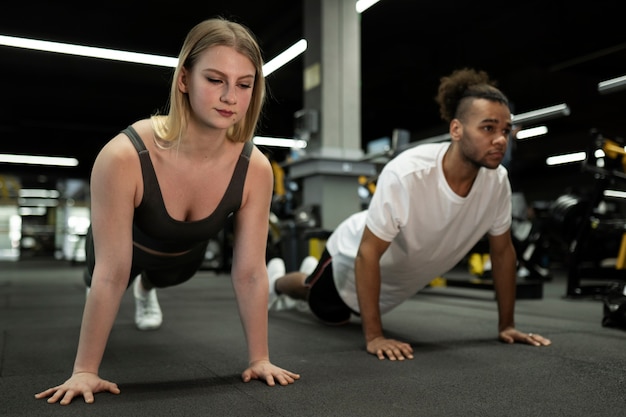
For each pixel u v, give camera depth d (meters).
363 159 4.31
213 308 2.84
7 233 16.89
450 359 1.48
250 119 1.14
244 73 1.03
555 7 6.79
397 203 1.56
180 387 1.19
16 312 2.67
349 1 4.65
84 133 12.39
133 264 1.41
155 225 1.18
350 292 1.95
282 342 1.77
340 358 1.50
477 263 4.53
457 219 1.63
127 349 1.67
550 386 1.18
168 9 7.21
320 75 4.51
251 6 7.14
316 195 4.38
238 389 1.17
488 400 1.07
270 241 4.98
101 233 1.09
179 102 1.06
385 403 1.06
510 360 1.46
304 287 2.28
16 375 1.32
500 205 1.68
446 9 7.27
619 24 6.27
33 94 9.18
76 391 1.07
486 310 2.72
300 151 4.84
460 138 1.52
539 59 7.50
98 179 1.08
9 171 14.18
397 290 1.91
